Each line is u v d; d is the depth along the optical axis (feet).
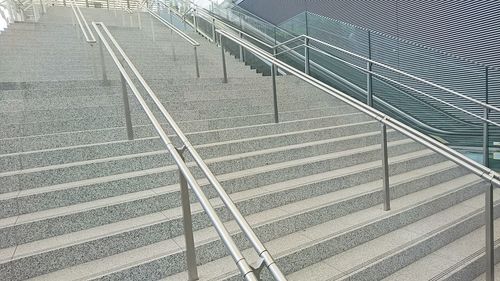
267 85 17.83
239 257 4.71
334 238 8.26
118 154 10.48
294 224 8.74
